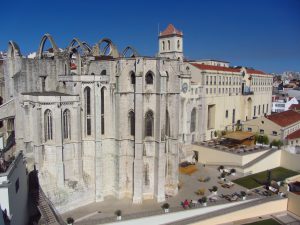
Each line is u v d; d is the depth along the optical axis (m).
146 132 61.00
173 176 64.38
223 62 133.25
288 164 87.12
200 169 82.19
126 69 59.56
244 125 107.75
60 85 62.53
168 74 61.19
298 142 101.38
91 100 59.03
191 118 93.00
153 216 52.97
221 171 79.94
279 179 76.81
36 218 53.19
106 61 61.06
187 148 89.62
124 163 62.28
